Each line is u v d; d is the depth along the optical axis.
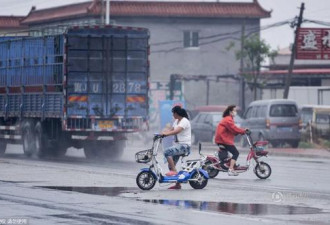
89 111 53.72
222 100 127.38
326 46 92.44
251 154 40.50
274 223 23.94
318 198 30.88
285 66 134.25
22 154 64.19
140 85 54.50
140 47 54.31
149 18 124.88
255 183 37.88
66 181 37.19
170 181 33.44
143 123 54.62
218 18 126.56
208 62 126.94
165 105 80.69
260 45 110.12
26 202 28.80
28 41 58.50
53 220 24.14
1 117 63.56
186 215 25.45
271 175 43.38
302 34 92.44
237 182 38.34
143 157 33.19
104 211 26.38
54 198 30.11
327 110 88.81
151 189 33.44
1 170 43.62
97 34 53.56
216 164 40.00
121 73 54.16
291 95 113.81
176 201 29.41
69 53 53.28
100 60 53.72
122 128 54.31
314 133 84.31
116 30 53.84
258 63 110.50
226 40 126.94
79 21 124.06
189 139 34.25
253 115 77.94
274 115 75.44
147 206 27.80
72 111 53.47
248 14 125.88
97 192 32.34
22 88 59.38
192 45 126.81
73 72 53.41
